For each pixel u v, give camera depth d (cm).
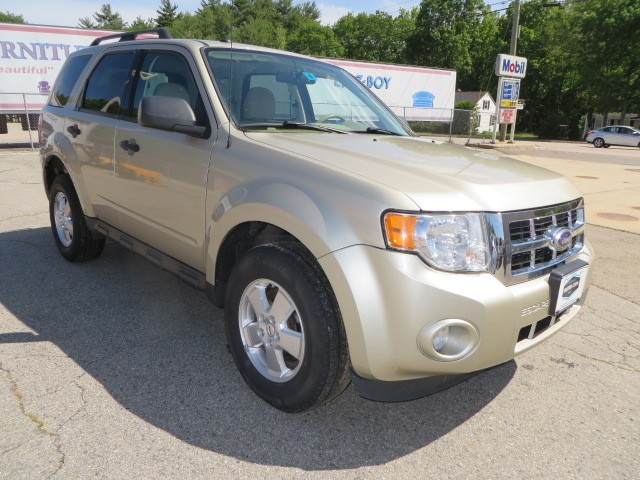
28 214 684
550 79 5300
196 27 4288
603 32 4238
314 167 249
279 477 224
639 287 498
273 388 262
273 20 7456
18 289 418
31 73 1684
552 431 268
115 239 403
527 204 245
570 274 254
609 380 323
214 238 285
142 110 288
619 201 973
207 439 246
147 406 269
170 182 323
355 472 230
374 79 2602
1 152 1488
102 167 394
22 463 222
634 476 236
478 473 234
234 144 287
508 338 230
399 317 214
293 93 355
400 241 215
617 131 3194
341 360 237
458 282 217
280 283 248
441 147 321
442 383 239
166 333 352
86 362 310
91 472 219
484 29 5944
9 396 271
